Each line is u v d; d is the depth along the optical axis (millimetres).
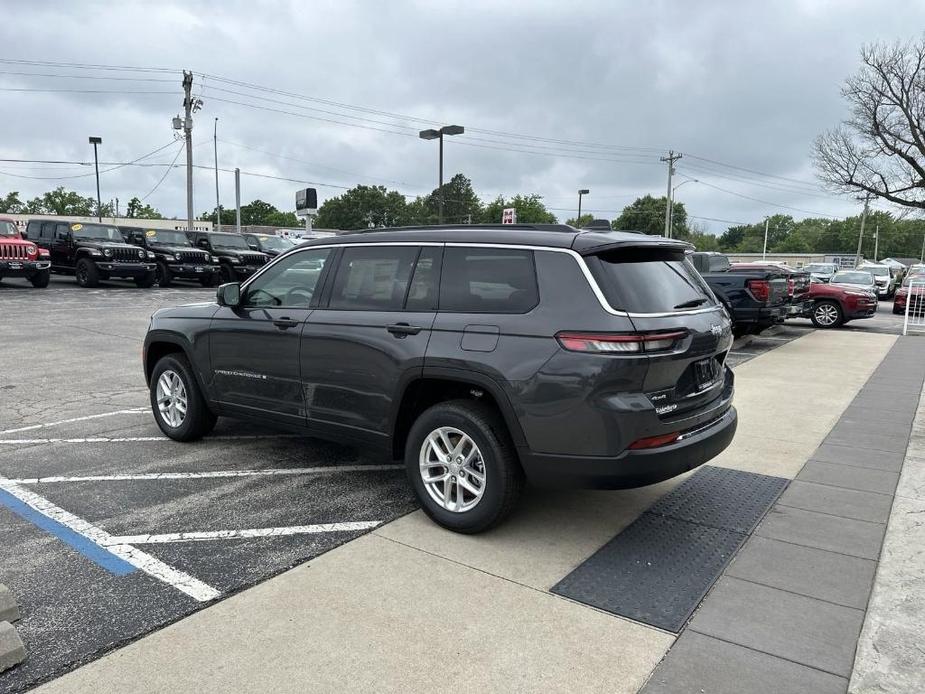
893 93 33031
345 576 3480
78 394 7629
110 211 84438
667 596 3311
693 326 3754
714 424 4027
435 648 2865
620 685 2639
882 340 13859
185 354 5691
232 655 2799
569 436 3500
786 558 3725
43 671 2668
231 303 5055
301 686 2611
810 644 2912
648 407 3445
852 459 5520
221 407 5328
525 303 3701
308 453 5531
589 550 3812
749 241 127375
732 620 3102
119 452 5516
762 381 9031
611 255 3703
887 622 3084
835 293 16359
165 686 2598
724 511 4402
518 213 83125
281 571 3529
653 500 4590
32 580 3402
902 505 4504
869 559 3717
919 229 109375
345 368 4367
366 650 2848
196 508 4352
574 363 3453
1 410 6883
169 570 3520
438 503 4055
